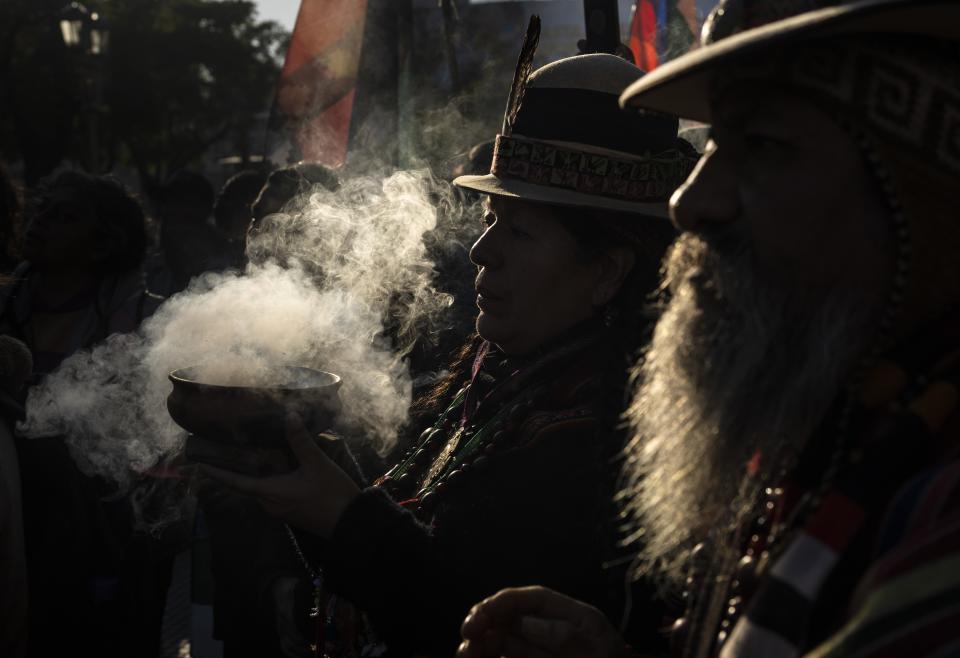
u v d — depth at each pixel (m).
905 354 0.69
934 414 0.65
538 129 1.29
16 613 2.16
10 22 20.19
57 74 19.39
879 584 0.58
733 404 0.75
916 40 0.67
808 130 0.70
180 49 29.86
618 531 1.13
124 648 2.53
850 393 0.71
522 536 1.17
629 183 1.24
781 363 0.73
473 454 1.28
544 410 1.25
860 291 0.70
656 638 1.13
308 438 1.17
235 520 2.22
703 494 0.80
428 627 1.17
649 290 1.25
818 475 0.74
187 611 4.27
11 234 2.98
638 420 0.88
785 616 0.64
